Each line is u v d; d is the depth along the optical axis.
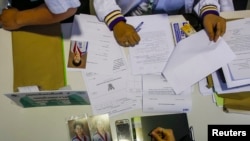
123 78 0.89
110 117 0.85
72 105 0.86
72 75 0.89
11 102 0.86
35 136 0.83
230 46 0.91
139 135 0.82
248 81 0.84
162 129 0.81
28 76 0.87
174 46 0.94
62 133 0.83
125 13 1.16
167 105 0.85
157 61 0.92
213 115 0.85
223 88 0.86
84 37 0.95
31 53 0.90
